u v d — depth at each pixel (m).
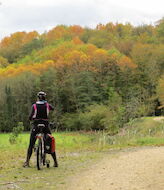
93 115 62.06
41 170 9.71
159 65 79.25
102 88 75.69
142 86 75.06
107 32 125.75
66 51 97.69
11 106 70.75
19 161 11.45
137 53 84.31
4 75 85.31
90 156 12.78
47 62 84.94
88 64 82.94
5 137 41.91
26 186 7.73
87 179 8.32
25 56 111.56
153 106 61.94
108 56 84.19
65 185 7.79
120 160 11.19
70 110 76.12
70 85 74.81
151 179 7.79
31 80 74.12
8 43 124.81
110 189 7.17
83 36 126.81
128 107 38.09
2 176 8.91
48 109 9.79
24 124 71.06
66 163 11.02
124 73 79.12
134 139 20.03
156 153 12.21
